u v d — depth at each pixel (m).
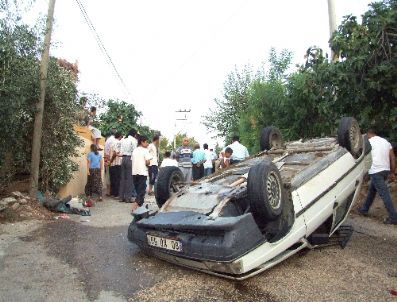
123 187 11.14
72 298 4.33
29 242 6.40
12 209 8.02
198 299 4.31
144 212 5.54
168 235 4.92
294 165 6.14
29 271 5.11
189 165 15.48
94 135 13.69
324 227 6.14
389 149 8.02
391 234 7.09
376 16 8.90
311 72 10.66
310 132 11.70
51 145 9.70
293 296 4.38
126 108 19.94
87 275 5.00
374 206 9.07
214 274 4.79
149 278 4.91
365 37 8.96
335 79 9.34
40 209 8.52
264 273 5.05
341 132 6.61
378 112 9.73
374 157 7.93
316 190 5.60
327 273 5.07
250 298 4.34
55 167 9.81
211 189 5.64
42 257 5.67
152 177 13.16
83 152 12.02
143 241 5.31
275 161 6.48
